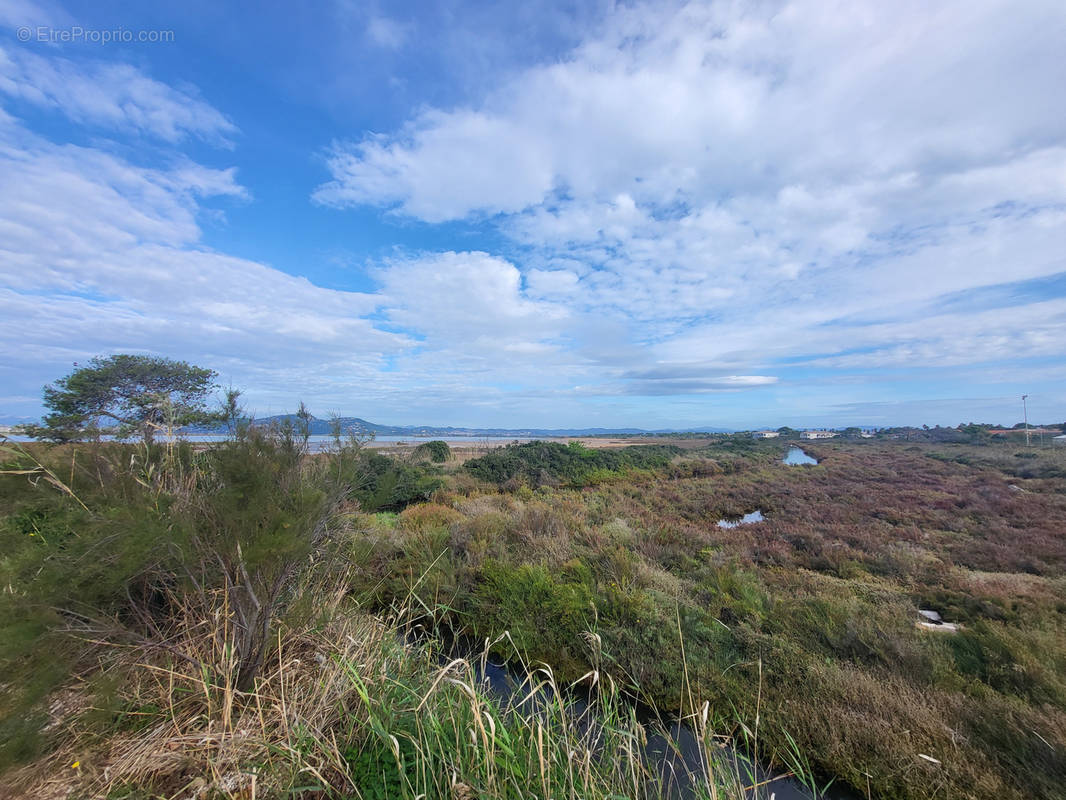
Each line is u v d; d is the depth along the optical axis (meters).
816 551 7.75
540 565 6.05
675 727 3.66
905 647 3.99
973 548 7.88
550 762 2.65
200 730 2.62
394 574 6.28
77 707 2.51
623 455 19.66
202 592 2.94
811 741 3.34
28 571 2.43
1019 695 3.46
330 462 3.73
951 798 2.80
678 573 6.42
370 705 2.71
